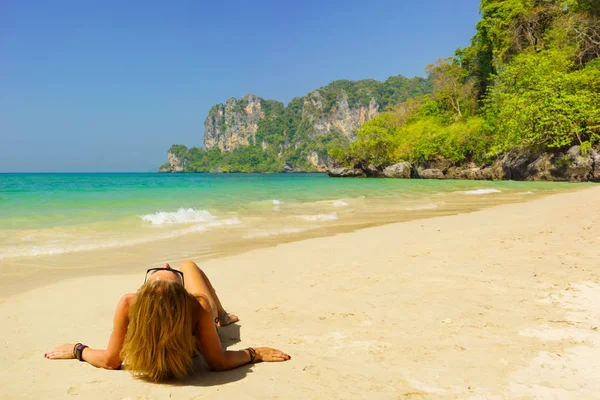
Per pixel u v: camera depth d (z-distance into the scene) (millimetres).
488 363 2930
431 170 65750
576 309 4066
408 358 3047
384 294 4777
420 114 86375
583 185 32781
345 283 5355
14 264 6988
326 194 24531
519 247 7309
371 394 2508
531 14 57875
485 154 55719
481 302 4367
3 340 3541
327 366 2936
